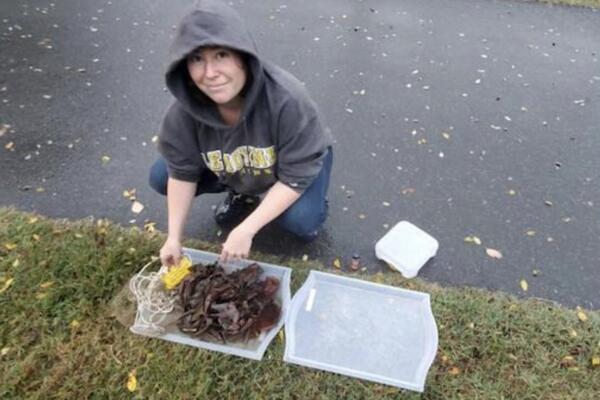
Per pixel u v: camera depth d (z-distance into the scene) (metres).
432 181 2.38
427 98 2.78
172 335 1.79
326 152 1.76
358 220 2.21
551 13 3.39
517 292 2.00
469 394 1.71
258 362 1.75
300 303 1.91
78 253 2.01
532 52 3.09
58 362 1.74
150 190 2.30
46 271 1.95
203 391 1.68
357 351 1.81
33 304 1.86
